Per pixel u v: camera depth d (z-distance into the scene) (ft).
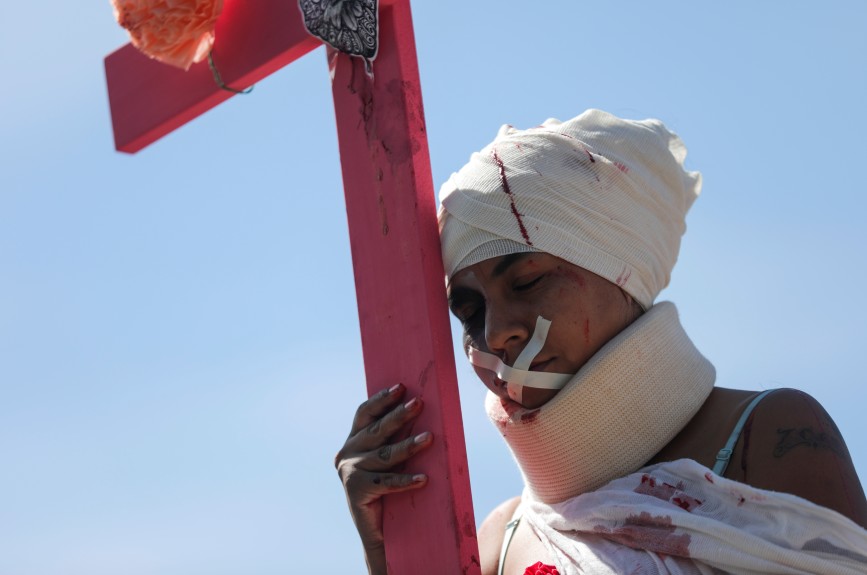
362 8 13.26
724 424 12.89
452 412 12.62
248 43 14.02
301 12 13.37
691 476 12.39
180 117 14.85
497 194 13.20
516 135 13.73
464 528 12.37
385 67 13.33
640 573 12.07
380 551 13.02
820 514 11.60
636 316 13.44
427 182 13.15
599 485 13.14
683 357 13.29
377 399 12.87
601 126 13.66
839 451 12.18
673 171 13.84
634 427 13.01
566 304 12.98
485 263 13.16
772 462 12.18
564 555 12.98
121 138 15.44
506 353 13.17
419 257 12.87
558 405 12.96
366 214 13.34
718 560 11.80
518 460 13.75
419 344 12.78
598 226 13.14
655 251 13.50
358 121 13.48
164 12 13.99
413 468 12.69
